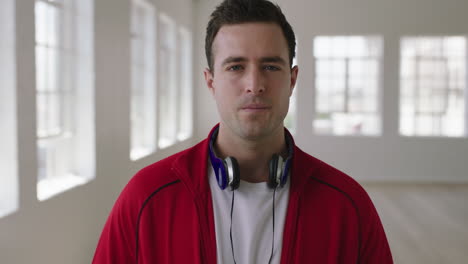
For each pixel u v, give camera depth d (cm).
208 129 938
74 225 355
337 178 105
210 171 103
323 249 99
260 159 101
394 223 550
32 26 288
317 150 880
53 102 357
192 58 898
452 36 852
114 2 438
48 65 347
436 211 617
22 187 280
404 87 873
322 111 906
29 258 288
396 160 859
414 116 875
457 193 749
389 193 746
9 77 270
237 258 96
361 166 869
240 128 95
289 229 98
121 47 462
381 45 864
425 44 863
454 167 847
